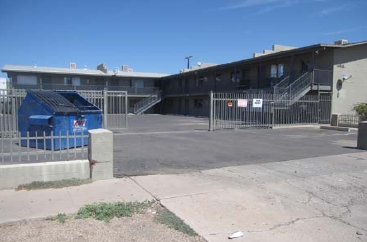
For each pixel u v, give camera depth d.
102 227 4.90
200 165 9.20
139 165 9.07
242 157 10.57
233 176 7.93
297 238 4.70
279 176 8.00
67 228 4.84
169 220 5.17
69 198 6.04
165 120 33.31
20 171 6.69
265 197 6.39
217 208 5.73
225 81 41.00
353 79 26.67
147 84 55.62
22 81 48.00
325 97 25.66
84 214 5.29
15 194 6.23
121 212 5.38
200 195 6.36
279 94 25.00
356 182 7.62
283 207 5.89
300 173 8.34
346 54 26.38
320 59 27.12
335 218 5.47
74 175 7.17
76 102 14.52
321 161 9.93
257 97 24.92
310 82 25.22
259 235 4.76
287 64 31.08
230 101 24.27
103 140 7.27
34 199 5.96
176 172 8.26
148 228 4.90
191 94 44.88
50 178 6.97
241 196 6.38
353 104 26.53
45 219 5.12
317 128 22.20
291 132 19.39
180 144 13.59
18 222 5.00
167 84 55.34
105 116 17.81
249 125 21.84
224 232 4.82
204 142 14.35
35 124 12.14
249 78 36.88
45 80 49.25
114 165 9.03
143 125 25.59
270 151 11.87
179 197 6.21
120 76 52.88
